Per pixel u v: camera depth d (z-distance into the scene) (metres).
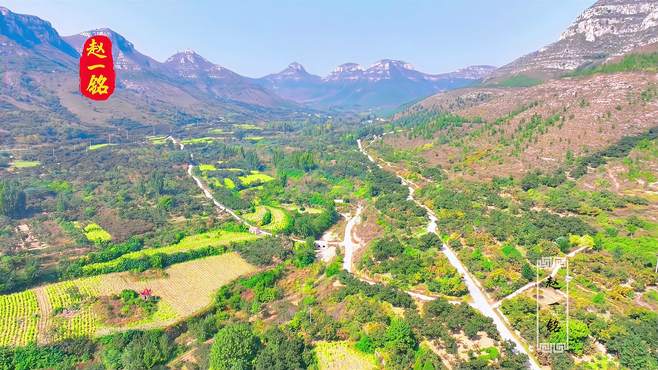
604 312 81.31
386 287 97.88
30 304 105.06
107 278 119.88
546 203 133.75
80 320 100.56
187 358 89.94
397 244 118.50
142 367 85.00
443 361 74.75
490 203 142.38
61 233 152.88
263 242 145.25
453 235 121.12
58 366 87.38
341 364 79.81
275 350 81.50
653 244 101.50
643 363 68.38
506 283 95.56
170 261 130.38
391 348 77.94
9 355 87.88
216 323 100.31
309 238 148.25
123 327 99.38
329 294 105.38
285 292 118.38
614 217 120.12
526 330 79.12
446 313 84.50
